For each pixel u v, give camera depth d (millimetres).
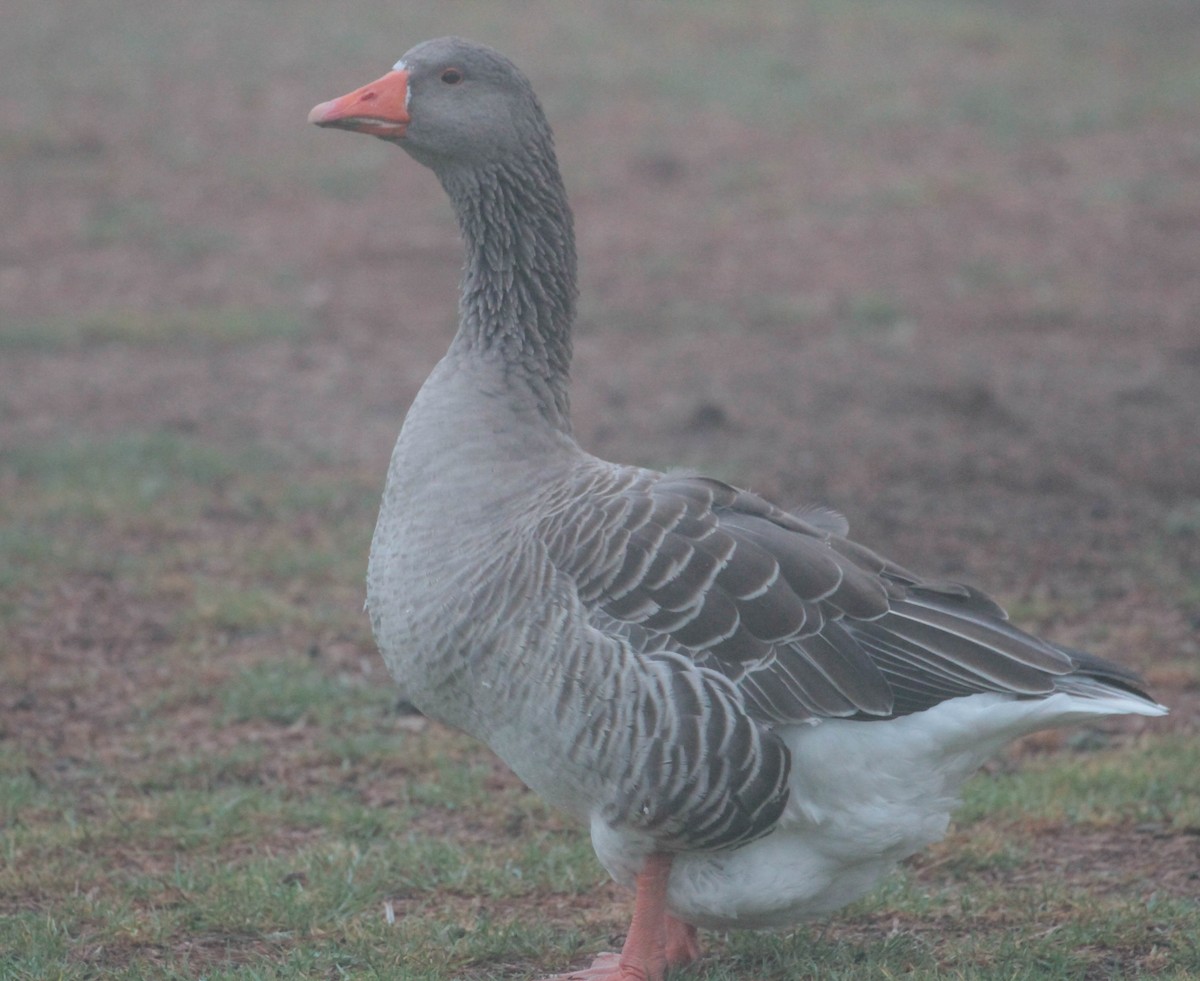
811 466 15867
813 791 6883
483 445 7348
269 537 14047
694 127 30359
